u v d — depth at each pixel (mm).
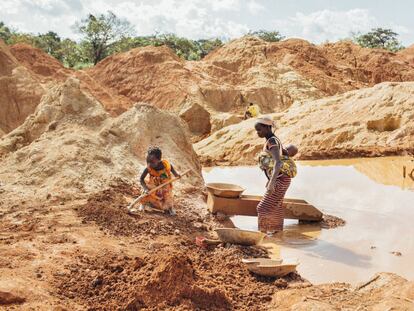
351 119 22281
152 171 7633
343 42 59312
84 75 43000
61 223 6605
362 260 6418
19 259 5258
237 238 6551
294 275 5672
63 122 9969
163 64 44062
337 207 9484
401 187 11586
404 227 8055
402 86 22750
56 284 4746
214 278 5352
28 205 7383
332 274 5891
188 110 34219
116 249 5836
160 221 7133
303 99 42281
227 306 4723
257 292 5105
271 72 45625
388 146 19875
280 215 7727
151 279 4680
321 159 19266
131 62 44812
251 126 24438
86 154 8812
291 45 51938
